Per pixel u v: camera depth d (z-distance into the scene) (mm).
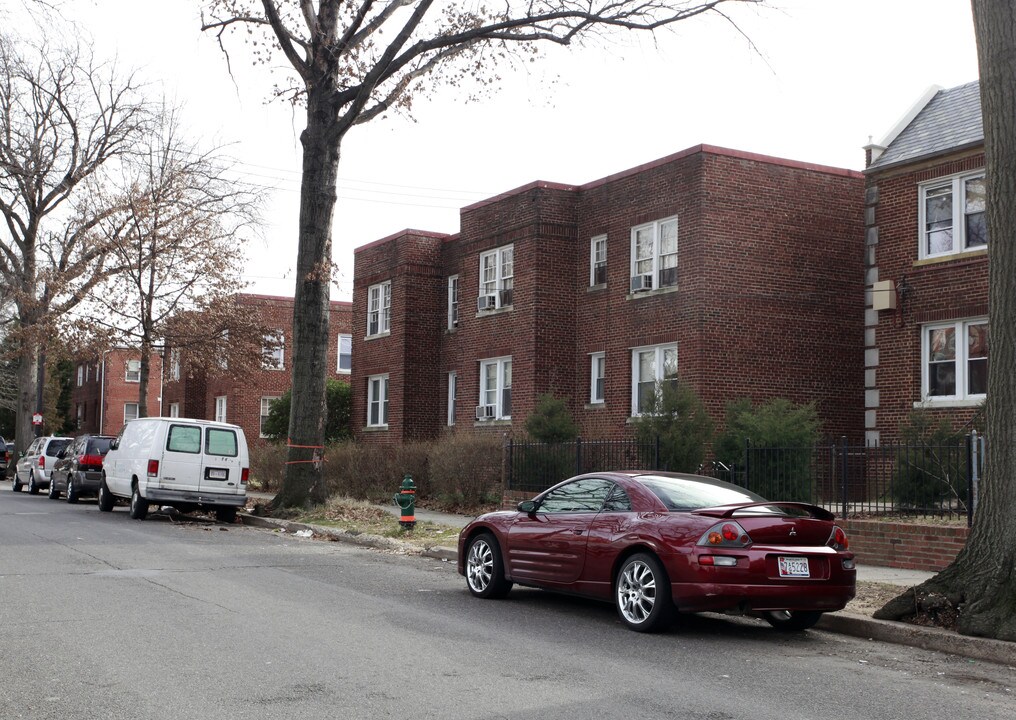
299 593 10953
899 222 20500
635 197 23875
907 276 20219
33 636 8211
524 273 25969
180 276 31109
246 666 7285
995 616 8672
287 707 6211
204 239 31281
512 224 26562
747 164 22297
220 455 20953
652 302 23094
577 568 10062
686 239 22156
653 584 9266
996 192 9438
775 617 9969
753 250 22172
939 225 19828
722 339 21688
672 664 7867
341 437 33406
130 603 9906
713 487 10172
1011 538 8930
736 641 9062
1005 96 9430
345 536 17859
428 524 19188
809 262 22781
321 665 7367
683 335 22031
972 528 9359
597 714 6207
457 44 20719
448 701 6434
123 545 15383
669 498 9688
